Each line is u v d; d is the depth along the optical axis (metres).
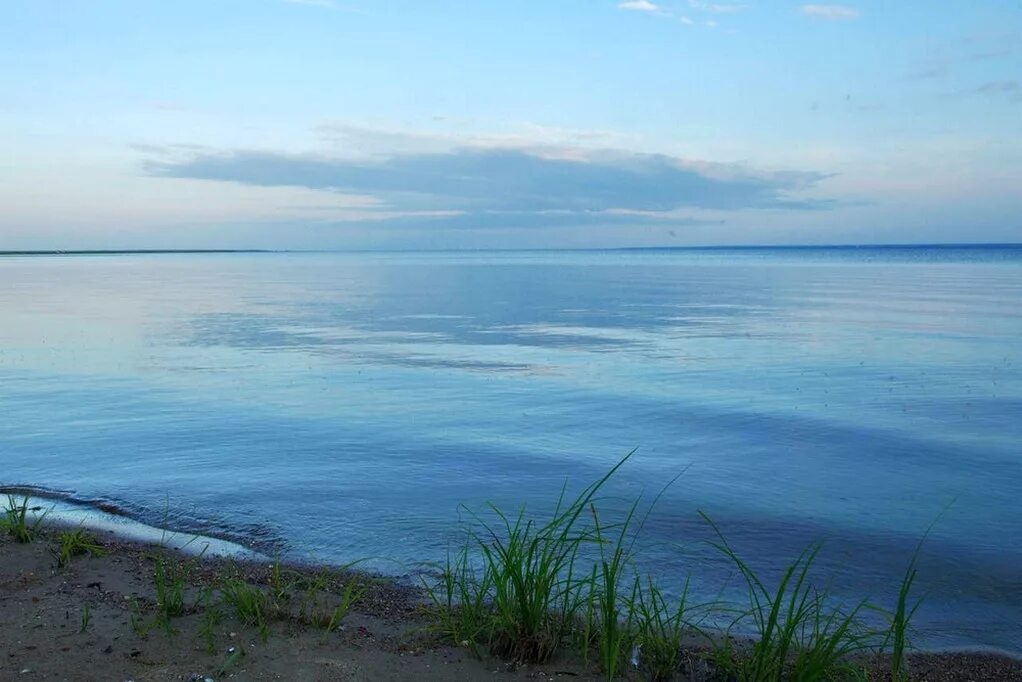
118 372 13.56
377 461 7.75
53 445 8.38
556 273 65.12
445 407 10.52
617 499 6.55
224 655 3.50
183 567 4.81
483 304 30.61
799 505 6.39
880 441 8.55
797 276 56.09
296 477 7.16
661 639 3.85
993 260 112.69
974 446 8.33
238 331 20.36
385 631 3.88
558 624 3.86
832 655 3.55
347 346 17.38
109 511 6.19
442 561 5.13
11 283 47.91
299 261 136.88
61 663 3.40
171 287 43.81
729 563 5.19
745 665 3.56
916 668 3.84
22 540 5.23
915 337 18.16
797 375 13.08
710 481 7.07
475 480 7.10
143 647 3.58
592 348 16.94
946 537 5.68
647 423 9.52
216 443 8.48
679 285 44.50
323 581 4.59
